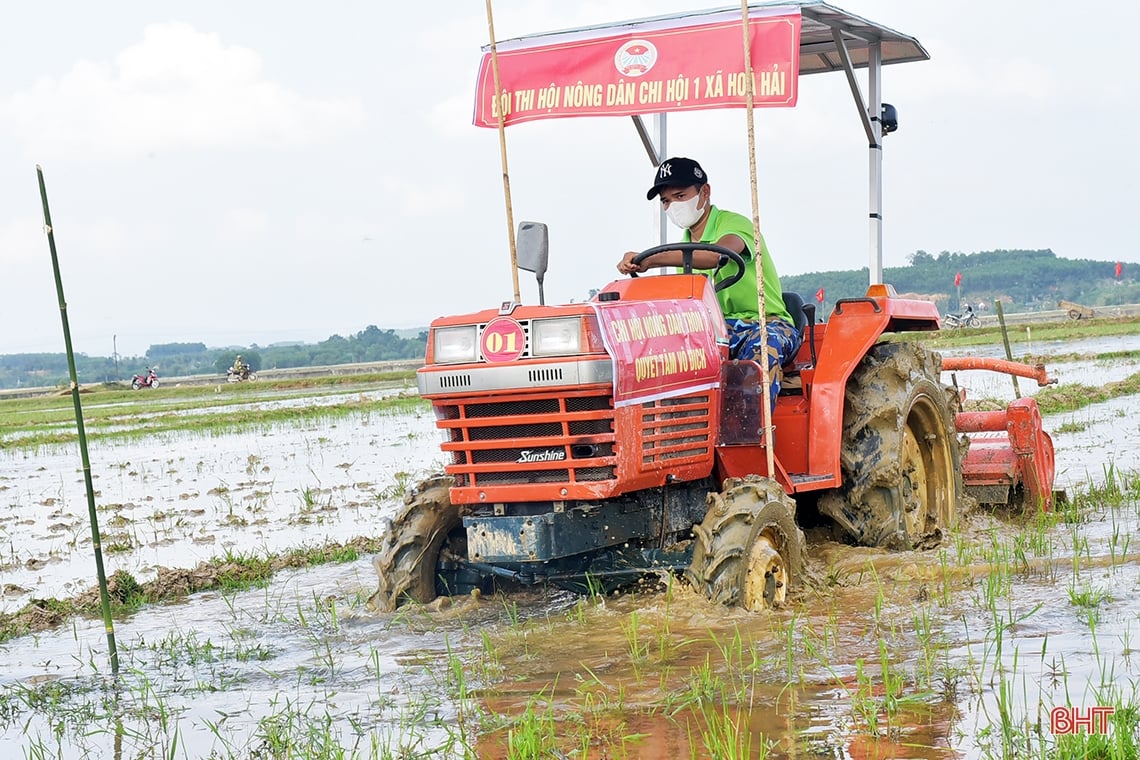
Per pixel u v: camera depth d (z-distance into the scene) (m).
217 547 9.98
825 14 7.35
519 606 6.87
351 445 18.94
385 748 4.43
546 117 7.31
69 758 4.76
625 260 7.34
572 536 6.09
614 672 5.38
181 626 7.18
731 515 6.18
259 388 54.38
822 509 7.82
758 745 4.29
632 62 7.11
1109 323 57.66
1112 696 4.51
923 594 6.45
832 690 4.90
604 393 5.88
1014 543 7.48
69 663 6.44
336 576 8.47
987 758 4.04
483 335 6.05
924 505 8.32
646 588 6.65
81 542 10.76
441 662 5.82
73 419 33.91
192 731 5.00
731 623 5.97
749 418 6.81
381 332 153.00
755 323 7.30
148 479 15.73
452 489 6.25
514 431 6.06
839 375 7.39
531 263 6.64
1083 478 10.78
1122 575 6.73
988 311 148.38
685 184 7.31
